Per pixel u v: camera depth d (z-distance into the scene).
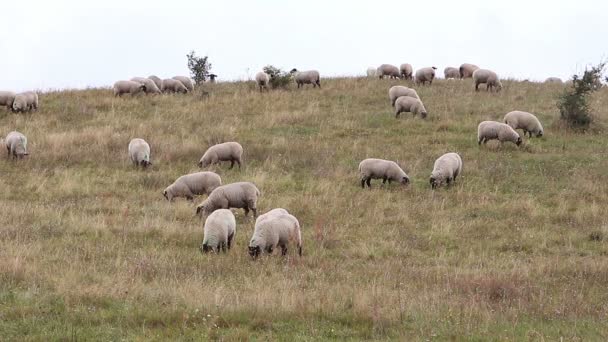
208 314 18.27
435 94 61.69
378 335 17.81
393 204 36.41
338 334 17.83
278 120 53.91
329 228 32.03
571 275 25.86
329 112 56.56
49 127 52.06
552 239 31.67
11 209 33.06
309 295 20.92
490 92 62.69
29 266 23.09
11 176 40.91
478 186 39.97
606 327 18.88
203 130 51.25
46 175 41.59
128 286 21.23
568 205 36.59
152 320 18.22
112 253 26.83
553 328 18.61
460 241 31.31
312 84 68.50
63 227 30.45
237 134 50.34
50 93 62.22
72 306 19.36
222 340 16.89
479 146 47.38
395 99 57.47
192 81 70.12
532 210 35.72
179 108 57.56
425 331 17.97
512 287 22.80
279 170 42.81
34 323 17.70
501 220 34.50
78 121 53.88
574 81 52.84
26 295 19.95
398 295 21.19
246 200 33.03
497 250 30.30
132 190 38.59
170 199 36.25
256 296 20.36
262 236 26.45
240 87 66.81
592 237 32.03
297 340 17.25
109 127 50.50
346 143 48.44
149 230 30.25
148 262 24.73
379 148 47.28
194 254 27.05
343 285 23.02
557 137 49.38
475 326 18.41
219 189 32.81
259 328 18.19
